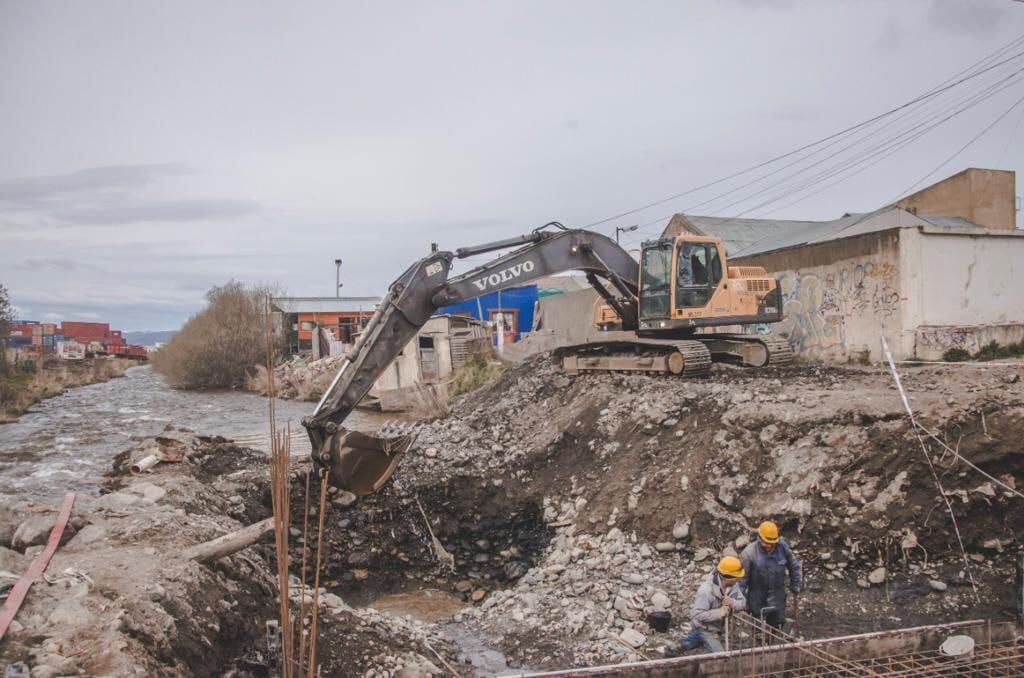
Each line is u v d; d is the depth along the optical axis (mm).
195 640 5598
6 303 35781
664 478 10484
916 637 6641
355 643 6730
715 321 14555
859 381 12711
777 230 30500
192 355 43094
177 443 13039
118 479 11328
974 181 23422
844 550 8664
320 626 6773
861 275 16938
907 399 9867
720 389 11961
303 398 33375
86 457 17891
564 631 7984
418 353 25188
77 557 6539
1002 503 8523
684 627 7785
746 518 9328
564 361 16922
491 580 10578
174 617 5582
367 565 10672
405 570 10812
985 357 16203
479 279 12305
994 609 7680
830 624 7633
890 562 8508
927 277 16125
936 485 8727
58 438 21000
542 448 12836
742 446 10203
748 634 6785
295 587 7750
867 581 8359
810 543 8828
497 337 31391
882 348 16328
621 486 10891
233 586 6773
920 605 7891
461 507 11844
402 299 10992
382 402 26094
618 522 10289
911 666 6395
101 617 5230
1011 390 10078
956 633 6770
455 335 25672
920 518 8625
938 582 8133
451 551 11219
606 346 15992
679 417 11609
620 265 14891
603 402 13211
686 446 10820
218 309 44500
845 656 6418
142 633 5152
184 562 6508
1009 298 17266
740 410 10664
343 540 10875
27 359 41688
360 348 10469
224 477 11914
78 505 8547
